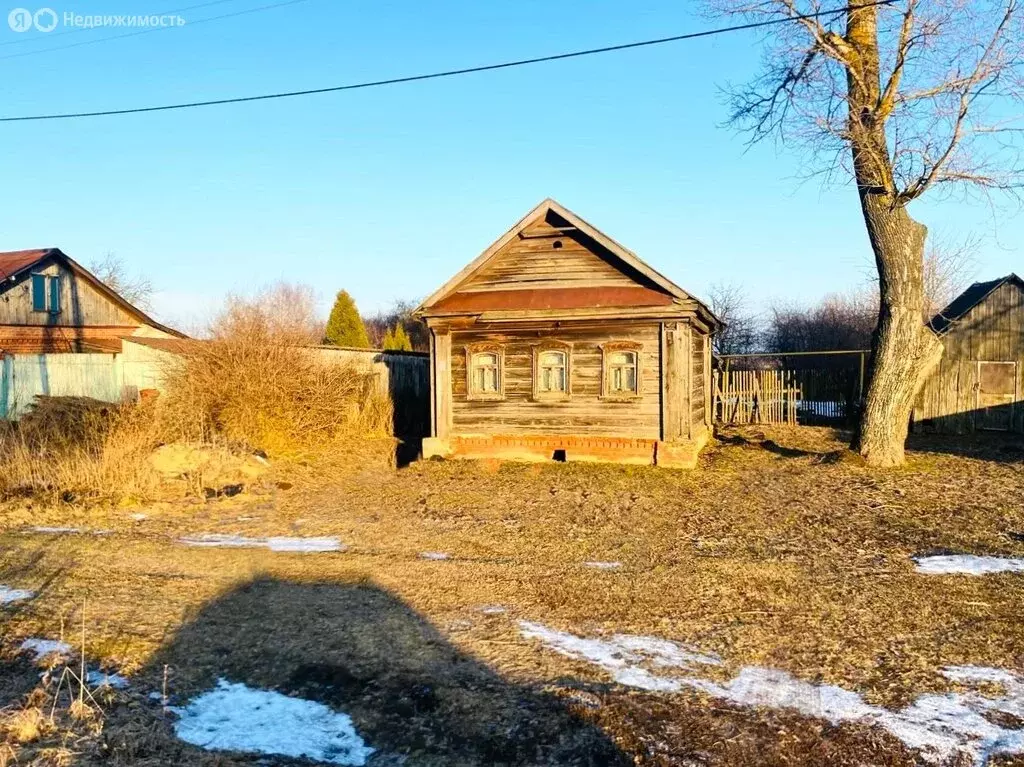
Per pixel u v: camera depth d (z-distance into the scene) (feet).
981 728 19.83
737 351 152.87
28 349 104.63
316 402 68.33
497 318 58.85
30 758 17.52
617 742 19.24
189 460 54.85
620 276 58.75
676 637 25.90
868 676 22.86
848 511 43.04
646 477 52.31
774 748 18.90
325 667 23.76
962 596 29.58
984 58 47.98
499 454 59.72
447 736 19.77
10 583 31.86
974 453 62.90
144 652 24.89
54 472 50.67
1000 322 78.74
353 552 36.52
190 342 67.92
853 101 53.21
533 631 26.48
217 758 18.47
